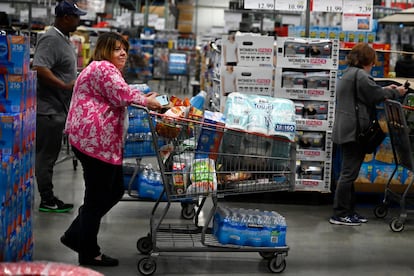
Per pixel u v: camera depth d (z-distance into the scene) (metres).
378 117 6.56
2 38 3.36
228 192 4.48
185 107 4.42
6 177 3.15
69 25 5.80
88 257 4.45
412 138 5.89
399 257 5.05
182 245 4.50
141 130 5.49
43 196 5.96
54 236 5.20
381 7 11.43
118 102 4.14
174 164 4.42
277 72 6.53
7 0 10.79
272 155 4.58
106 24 19.55
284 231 4.56
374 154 6.64
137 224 5.76
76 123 4.19
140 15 22.09
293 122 4.58
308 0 7.18
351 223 6.02
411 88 6.39
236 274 4.46
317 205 6.87
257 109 4.58
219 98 6.77
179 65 19.34
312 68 6.53
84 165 4.24
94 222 4.35
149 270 4.36
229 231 4.49
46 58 5.64
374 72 7.54
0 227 3.10
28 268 2.51
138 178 5.91
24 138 3.56
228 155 4.48
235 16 11.87
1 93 3.38
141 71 18.45
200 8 33.28
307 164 6.66
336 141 5.95
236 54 6.53
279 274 4.52
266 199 6.98
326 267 4.72
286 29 11.98
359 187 6.73
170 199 4.37
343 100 5.89
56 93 5.79
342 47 7.34
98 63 4.18
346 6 7.30
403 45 10.30
